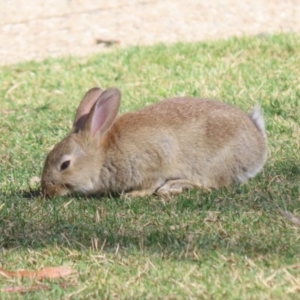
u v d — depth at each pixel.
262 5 24.08
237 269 9.12
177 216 10.84
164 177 12.20
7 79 18.94
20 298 8.75
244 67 17.92
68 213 11.18
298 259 9.30
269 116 15.12
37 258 9.75
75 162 11.98
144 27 23.08
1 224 10.79
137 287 8.84
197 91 16.67
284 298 8.46
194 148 12.19
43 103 17.08
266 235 10.02
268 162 13.01
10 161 13.73
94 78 18.42
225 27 22.66
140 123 12.19
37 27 23.67
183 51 19.34
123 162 12.08
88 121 12.03
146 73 18.25
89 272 9.32
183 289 8.70
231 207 11.06
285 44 19.03
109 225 10.63
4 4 25.52
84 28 23.36
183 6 24.34
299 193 11.48
